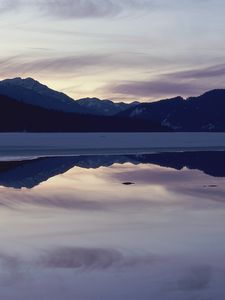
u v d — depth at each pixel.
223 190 25.22
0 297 9.37
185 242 13.59
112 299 9.24
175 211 18.78
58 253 12.43
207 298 9.22
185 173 34.62
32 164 39.94
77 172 34.94
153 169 37.56
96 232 14.97
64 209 19.28
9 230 15.23
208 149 61.88
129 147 65.12
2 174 32.72
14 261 11.70
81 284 10.03
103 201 21.58
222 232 14.88
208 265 11.32
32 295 9.45
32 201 21.50
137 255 12.23
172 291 9.60
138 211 18.81
